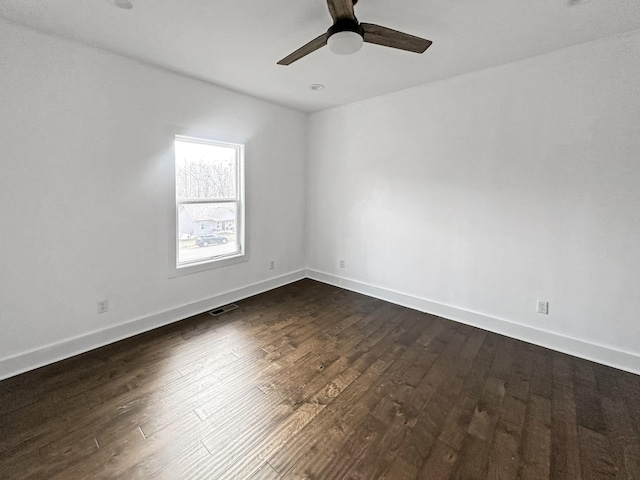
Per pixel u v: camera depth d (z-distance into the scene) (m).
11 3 1.89
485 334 2.96
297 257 4.57
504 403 2.01
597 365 2.46
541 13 1.96
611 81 2.29
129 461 1.54
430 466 1.54
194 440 1.68
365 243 3.97
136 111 2.72
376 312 3.46
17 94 2.14
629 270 2.34
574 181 2.50
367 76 3.02
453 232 3.21
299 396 2.06
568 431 1.78
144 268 2.90
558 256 2.63
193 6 1.92
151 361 2.44
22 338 2.28
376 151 3.74
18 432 1.71
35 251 2.29
